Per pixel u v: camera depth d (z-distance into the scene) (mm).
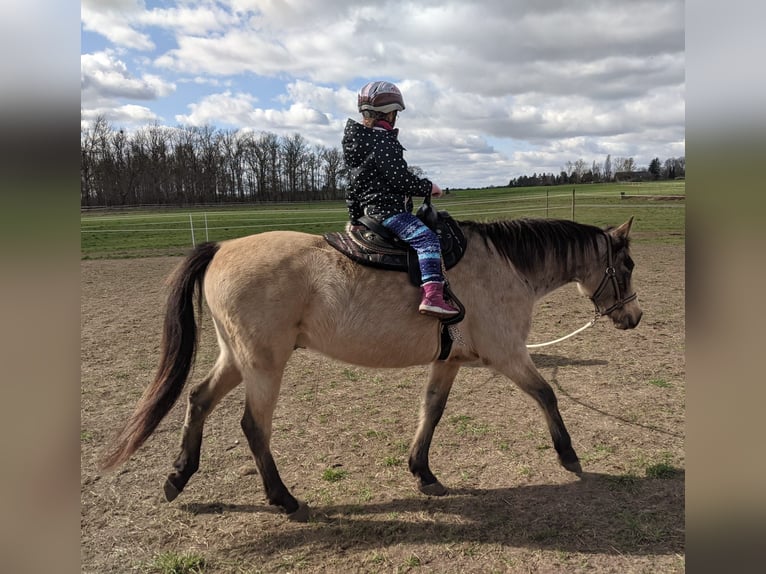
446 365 3352
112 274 12688
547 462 3564
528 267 3418
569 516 2953
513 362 3197
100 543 2783
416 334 2975
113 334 7133
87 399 4793
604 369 5398
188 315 3047
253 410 2945
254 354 2887
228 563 2629
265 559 2658
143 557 2678
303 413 4465
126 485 3361
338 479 3412
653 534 2768
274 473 2979
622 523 2875
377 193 3029
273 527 2922
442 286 2898
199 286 3166
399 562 2613
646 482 3279
